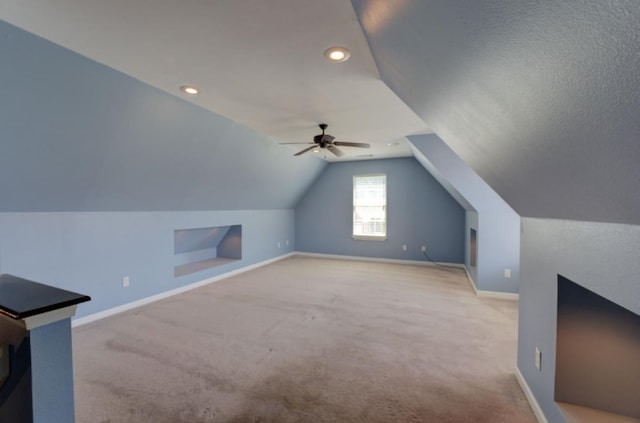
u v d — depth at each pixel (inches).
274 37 67.3
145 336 107.7
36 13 58.5
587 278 47.8
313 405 70.9
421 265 235.6
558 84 25.9
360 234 261.6
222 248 225.3
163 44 70.3
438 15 33.5
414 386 78.5
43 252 110.0
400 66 62.7
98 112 93.7
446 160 160.9
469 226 194.7
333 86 95.5
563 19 19.4
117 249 134.1
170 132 119.9
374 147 197.9
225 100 107.8
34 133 86.1
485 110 44.9
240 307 140.0
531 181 53.0
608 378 56.0
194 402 71.6
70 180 106.7
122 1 54.7
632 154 24.4
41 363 35.8
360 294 160.4
